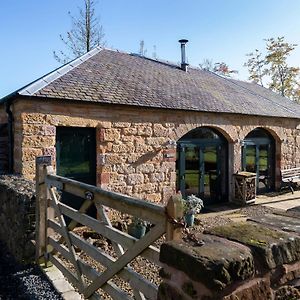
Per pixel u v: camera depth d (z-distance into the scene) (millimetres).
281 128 11812
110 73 8930
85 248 3371
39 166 4445
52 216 4387
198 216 8492
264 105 11719
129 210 2588
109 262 2896
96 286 3145
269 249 1638
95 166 7293
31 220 4586
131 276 2607
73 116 6770
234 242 1717
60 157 6848
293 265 1737
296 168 12500
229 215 8703
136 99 7672
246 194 9844
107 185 7289
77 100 6621
